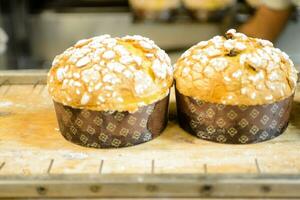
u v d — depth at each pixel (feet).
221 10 6.44
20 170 3.26
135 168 3.26
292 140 3.51
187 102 3.51
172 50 6.53
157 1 6.48
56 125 3.72
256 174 3.04
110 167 3.28
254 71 3.38
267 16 5.33
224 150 3.42
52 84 3.51
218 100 3.38
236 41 3.52
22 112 3.88
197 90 3.43
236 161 3.31
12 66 6.94
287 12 5.32
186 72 3.50
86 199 3.07
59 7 6.89
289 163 3.28
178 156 3.36
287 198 3.05
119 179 3.02
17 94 4.12
